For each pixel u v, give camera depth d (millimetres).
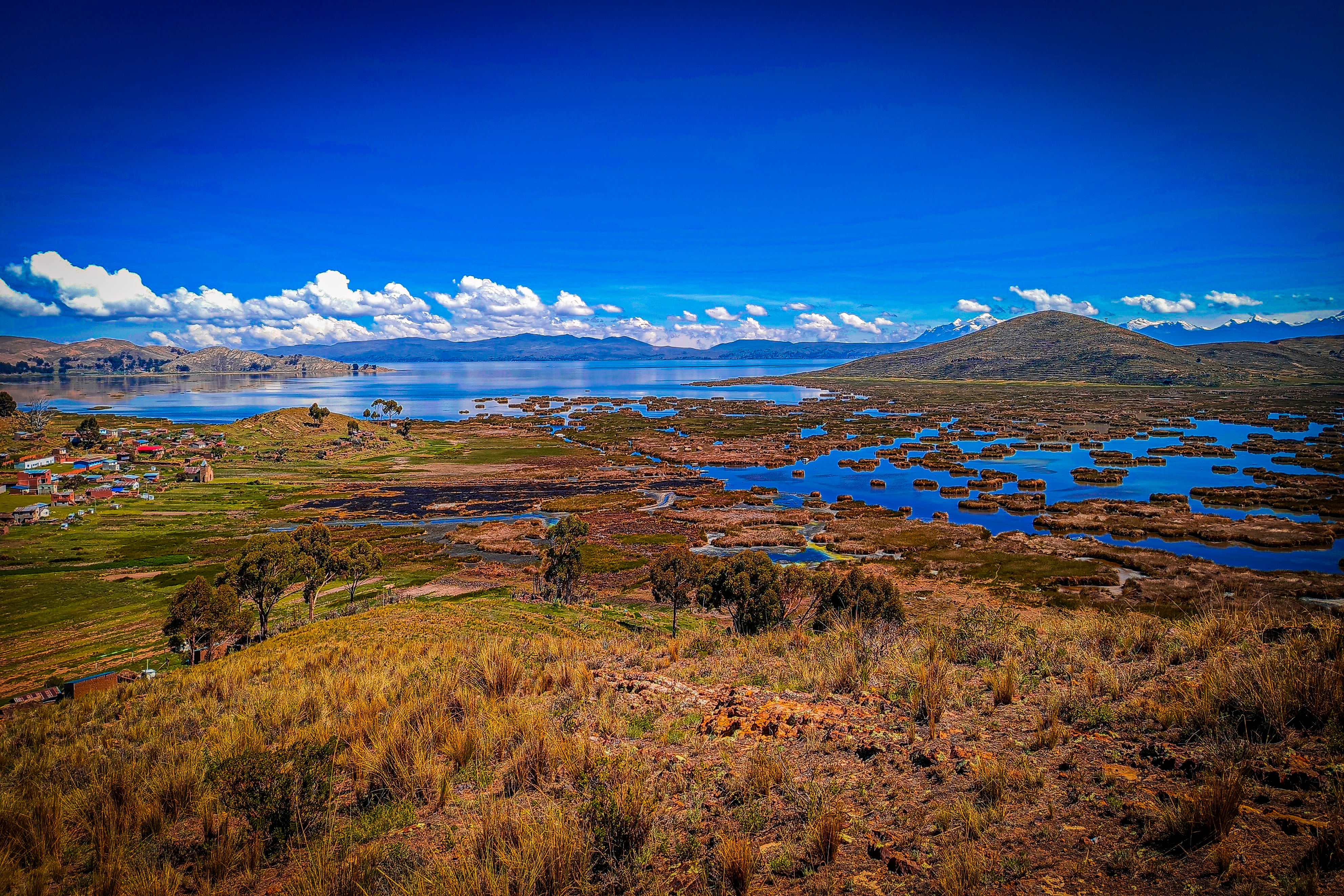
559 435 192750
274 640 29609
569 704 11250
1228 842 4918
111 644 49344
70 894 6660
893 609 33438
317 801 7648
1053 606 52469
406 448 169250
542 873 5781
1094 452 143750
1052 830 5520
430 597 59969
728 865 5512
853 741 8000
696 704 10594
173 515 100375
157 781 8836
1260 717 6730
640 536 84938
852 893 5141
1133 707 7797
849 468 134875
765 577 36469
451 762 8992
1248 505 92562
